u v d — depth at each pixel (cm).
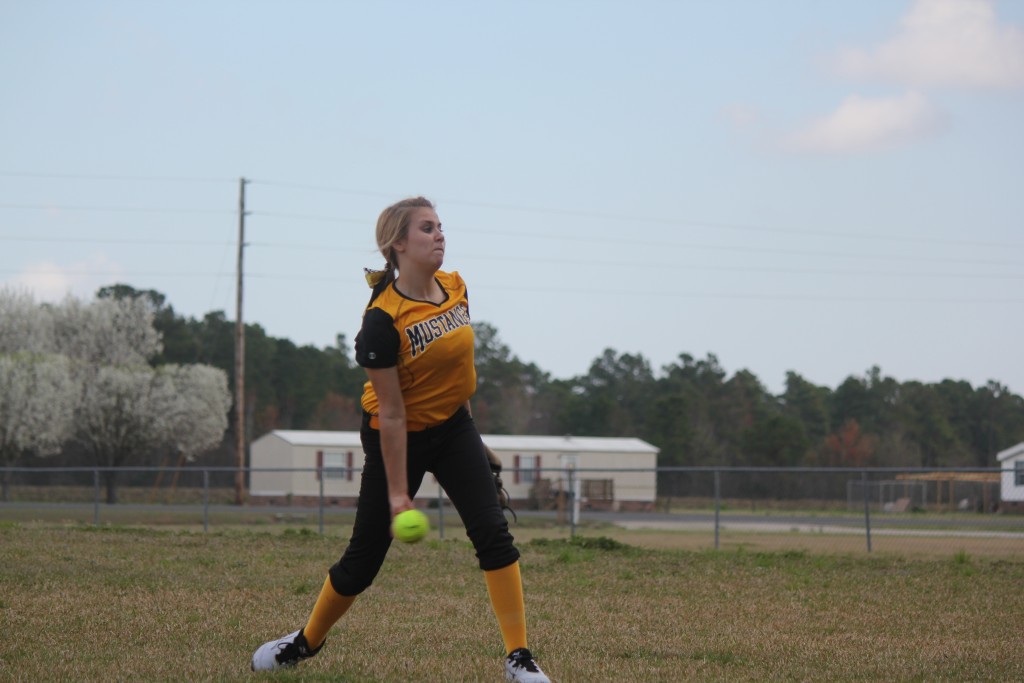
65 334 16950
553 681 1409
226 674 1399
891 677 1498
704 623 2053
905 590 2678
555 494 12444
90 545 3522
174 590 2361
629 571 3091
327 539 4194
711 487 14350
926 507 10469
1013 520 6406
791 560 3584
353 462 12900
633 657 1639
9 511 8625
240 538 4175
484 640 1761
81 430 16325
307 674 1399
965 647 1783
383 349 1213
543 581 2788
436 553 3528
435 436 1290
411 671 1455
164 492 15100
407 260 1240
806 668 1562
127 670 1430
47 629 1780
